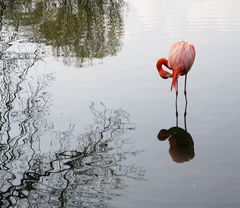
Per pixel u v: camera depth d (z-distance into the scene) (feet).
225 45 87.04
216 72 72.74
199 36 94.17
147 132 54.75
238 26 100.63
